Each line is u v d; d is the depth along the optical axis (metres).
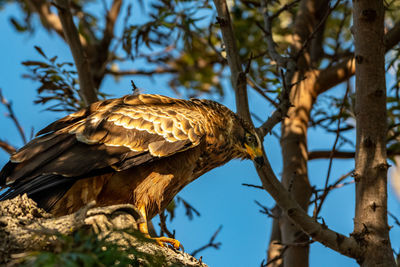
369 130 9.25
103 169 8.84
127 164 9.01
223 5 9.57
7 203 7.53
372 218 8.99
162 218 10.15
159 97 10.38
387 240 8.92
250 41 16.23
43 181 8.40
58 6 11.08
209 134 10.27
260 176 9.45
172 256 7.90
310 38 11.23
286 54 13.48
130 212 7.56
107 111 9.43
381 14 9.21
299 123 13.79
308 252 12.73
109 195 9.21
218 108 10.99
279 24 16.25
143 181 9.30
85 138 8.95
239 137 10.91
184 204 13.08
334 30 17.61
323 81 13.89
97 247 5.79
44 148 8.77
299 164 13.44
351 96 13.34
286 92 10.52
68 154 8.76
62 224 6.76
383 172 9.15
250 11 16.42
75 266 5.16
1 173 8.66
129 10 14.05
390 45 12.69
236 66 9.64
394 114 14.12
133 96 10.20
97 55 17.22
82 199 8.90
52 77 12.37
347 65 13.79
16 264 6.01
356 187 9.34
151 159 9.17
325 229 9.09
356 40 9.40
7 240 6.53
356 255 8.95
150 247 7.54
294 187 13.18
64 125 9.54
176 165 9.62
